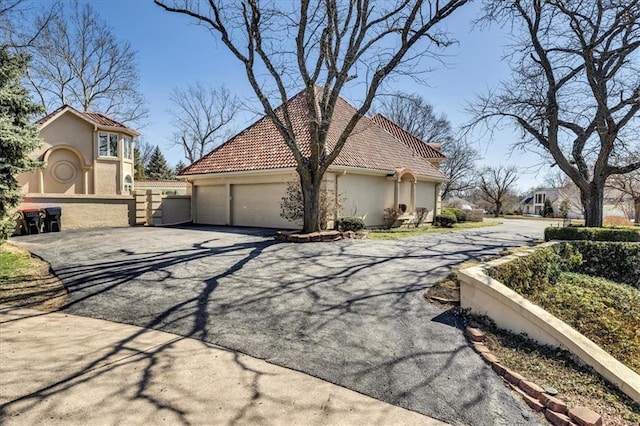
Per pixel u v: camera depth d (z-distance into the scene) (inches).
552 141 525.7
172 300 223.8
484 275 208.7
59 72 1022.4
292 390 131.0
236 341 170.6
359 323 189.5
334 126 644.1
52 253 357.7
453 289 238.2
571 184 1553.9
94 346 163.0
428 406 124.4
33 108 379.6
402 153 744.3
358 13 406.0
